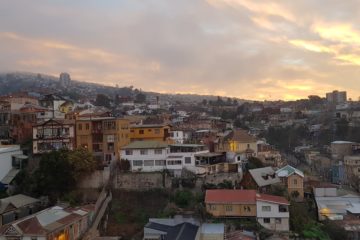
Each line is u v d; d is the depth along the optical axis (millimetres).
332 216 73062
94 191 73750
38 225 55531
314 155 138750
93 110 127750
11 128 95938
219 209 65625
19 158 81312
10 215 64438
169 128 99125
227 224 63438
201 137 109562
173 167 77875
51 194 72438
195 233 59188
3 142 90188
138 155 78500
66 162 71750
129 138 88312
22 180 77062
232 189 73000
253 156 93125
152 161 78250
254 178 75375
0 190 75688
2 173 78562
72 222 59531
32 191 73438
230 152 87375
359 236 66938
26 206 67500
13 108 106250
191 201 69562
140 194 73000
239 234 60000
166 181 74188
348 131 164625
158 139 92188
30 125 94375
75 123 84188
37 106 110875
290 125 193250
